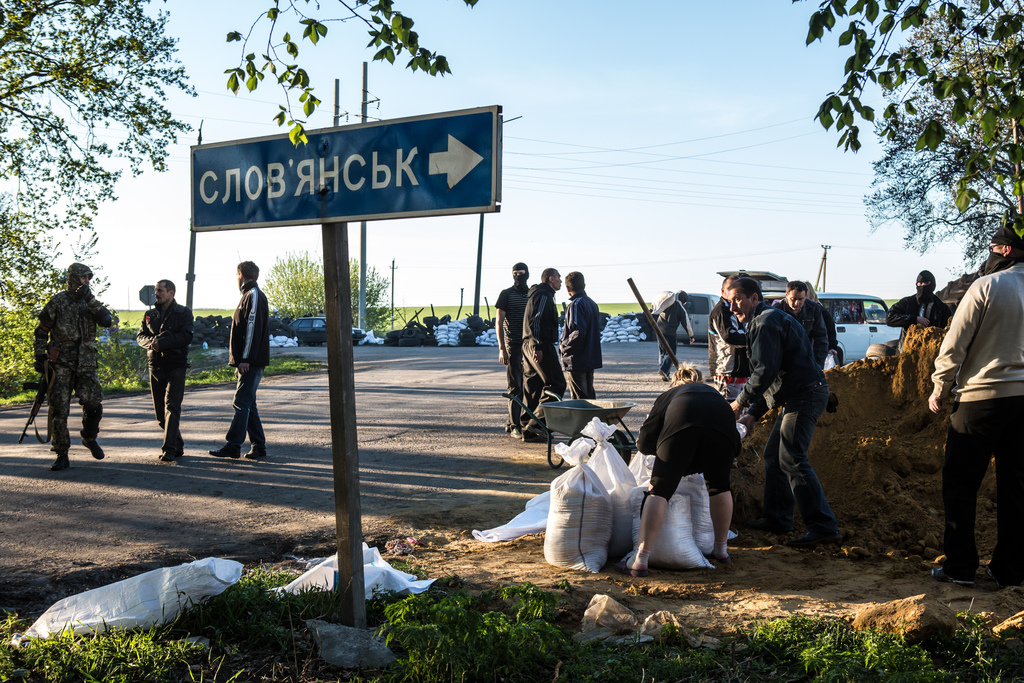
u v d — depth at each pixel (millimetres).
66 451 7391
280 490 6535
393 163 2947
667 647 3115
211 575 3279
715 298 26953
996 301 3875
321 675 2842
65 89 16016
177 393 7914
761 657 3004
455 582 3992
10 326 17203
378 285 51969
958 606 3730
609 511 4523
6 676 2725
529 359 8820
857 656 2842
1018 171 3932
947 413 5797
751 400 4910
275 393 15023
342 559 3145
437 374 18734
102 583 4203
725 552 4555
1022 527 3996
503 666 2840
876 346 15844
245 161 3289
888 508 5137
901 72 4004
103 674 2760
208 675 2828
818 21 3920
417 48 4156
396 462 7816
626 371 17438
